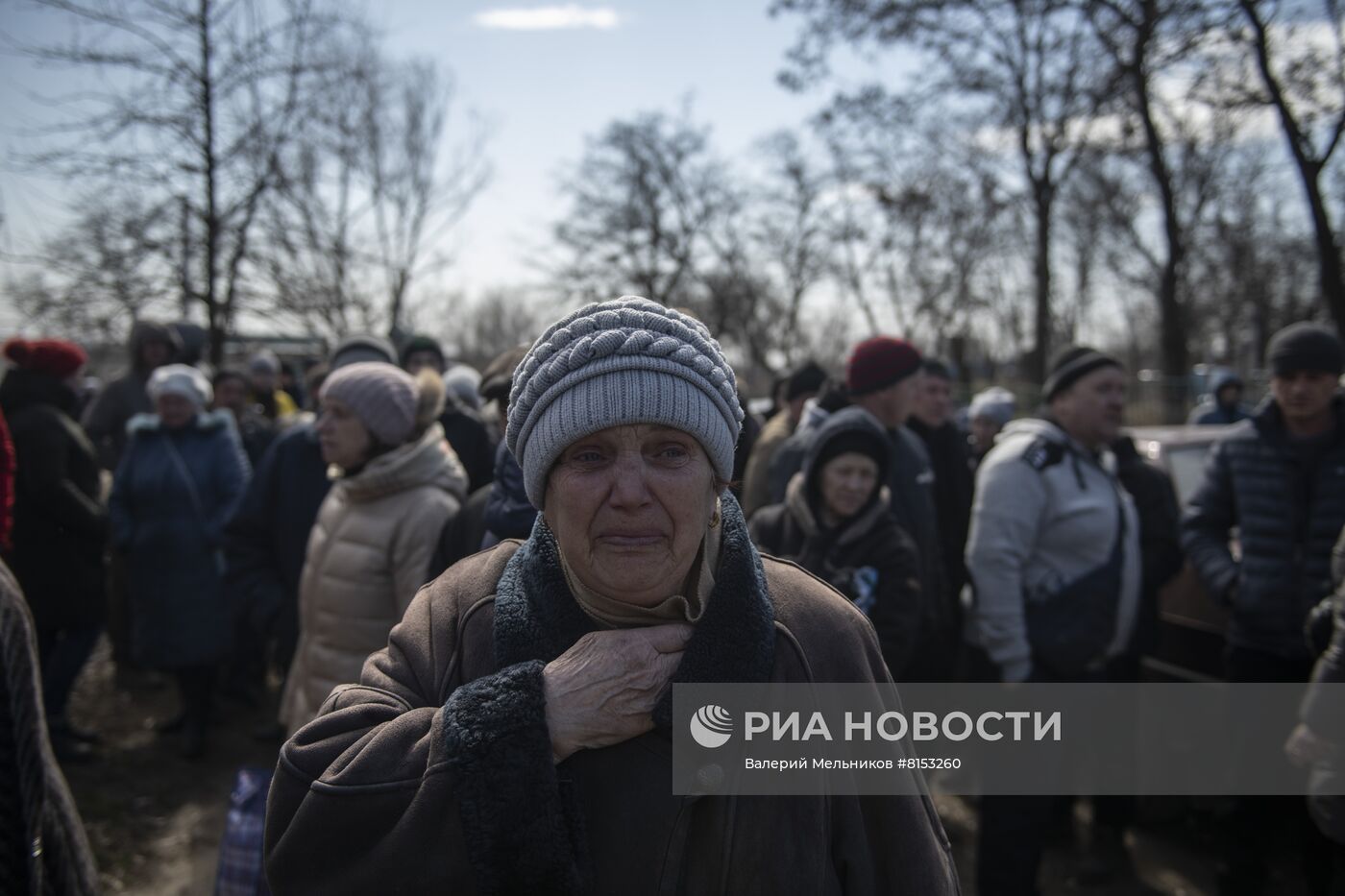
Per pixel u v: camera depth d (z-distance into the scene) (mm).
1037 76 15891
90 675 5629
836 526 2801
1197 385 13898
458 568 1260
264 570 3385
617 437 1039
